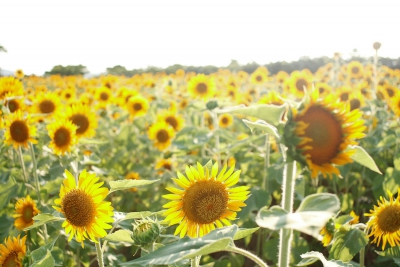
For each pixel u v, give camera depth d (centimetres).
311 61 3550
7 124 562
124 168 998
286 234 233
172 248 204
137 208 774
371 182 746
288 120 202
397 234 335
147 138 1104
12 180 541
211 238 210
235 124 1181
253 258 204
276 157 726
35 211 480
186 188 272
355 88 1373
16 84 707
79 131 704
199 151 905
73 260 536
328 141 197
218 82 2034
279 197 752
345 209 684
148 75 2723
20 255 330
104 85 1777
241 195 272
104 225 294
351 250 328
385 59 3209
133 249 643
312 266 616
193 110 1227
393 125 892
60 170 614
